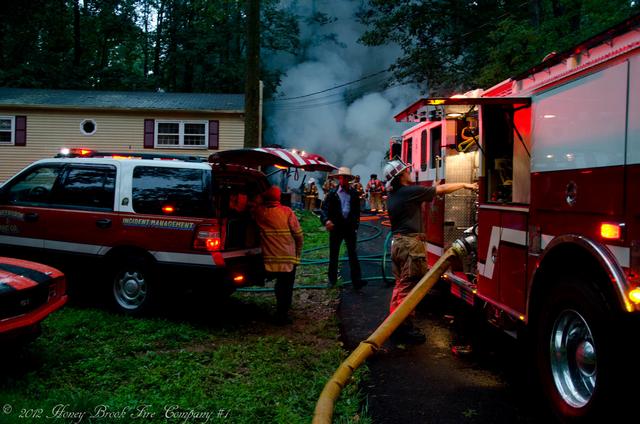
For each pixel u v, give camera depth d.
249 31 13.71
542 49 15.02
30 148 20.78
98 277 6.02
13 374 4.05
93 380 4.01
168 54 37.53
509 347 5.05
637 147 2.72
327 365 4.53
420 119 5.54
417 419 3.51
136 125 20.86
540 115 3.69
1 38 33.78
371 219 18.92
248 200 6.21
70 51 39.00
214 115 20.91
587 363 3.19
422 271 5.11
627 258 2.77
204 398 3.74
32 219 6.29
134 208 5.82
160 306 5.77
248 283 5.90
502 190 4.59
